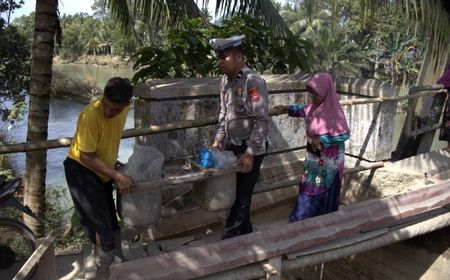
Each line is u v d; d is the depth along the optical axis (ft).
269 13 21.70
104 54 204.95
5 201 8.79
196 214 13.78
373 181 15.48
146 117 12.34
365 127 15.57
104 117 8.58
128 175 9.15
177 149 12.92
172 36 17.07
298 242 10.63
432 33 15.78
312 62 20.02
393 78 110.73
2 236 9.55
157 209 9.75
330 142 11.22
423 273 15.43
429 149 19.12
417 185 14.51
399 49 108.58
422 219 13.53
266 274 10.04
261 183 15.16
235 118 10.31
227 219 11.02
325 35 98.58
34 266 8.87
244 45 17.71
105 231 9.07
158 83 12.55
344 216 11.50
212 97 13.20
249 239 10.04
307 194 11.92
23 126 51.70
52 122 61.05
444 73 17.56
